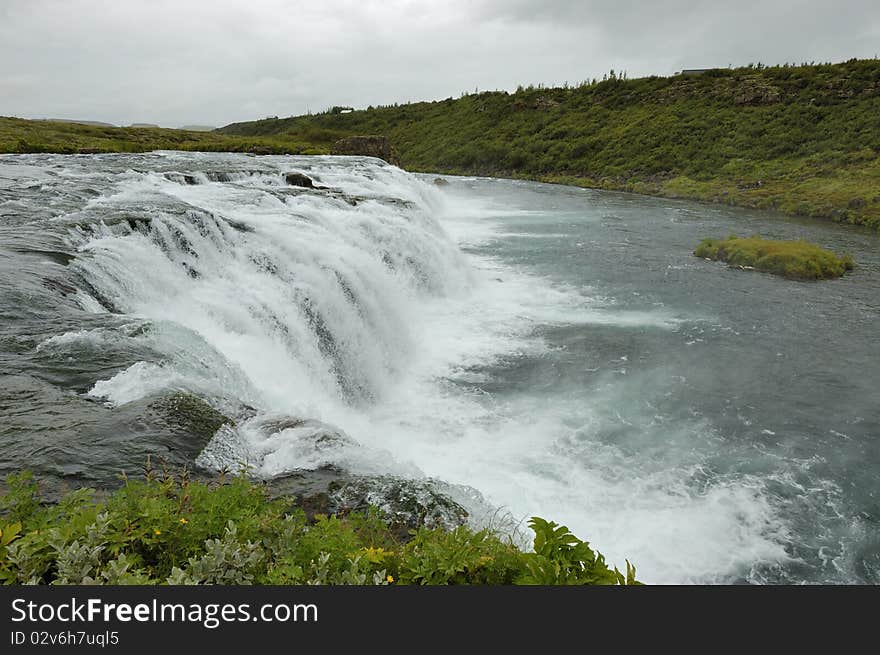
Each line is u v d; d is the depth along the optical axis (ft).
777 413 38.40
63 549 10.82
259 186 81.71
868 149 171.32
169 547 12.01
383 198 86.58
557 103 314.55
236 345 33.86
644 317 57.21
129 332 27.55
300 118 451.53
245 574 11.37
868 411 38.91
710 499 29.37
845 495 30.19
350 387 40.34
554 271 75.31
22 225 42.27
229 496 13.78
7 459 17.63
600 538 26.25
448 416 37.27
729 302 62.44
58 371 23.34
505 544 15.93
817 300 63.52
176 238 44.19
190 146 174.40
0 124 156.76
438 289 62.18
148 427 20.07
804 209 133.80
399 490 19.47
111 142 153.07
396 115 398.01
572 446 33.73
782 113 215.31
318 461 20.98
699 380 43.06
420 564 12.60
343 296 45.68
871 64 226.99
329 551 12.34
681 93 266.57
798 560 25.70
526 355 47.39
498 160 272.10
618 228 110.32
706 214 132.67
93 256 37.22
